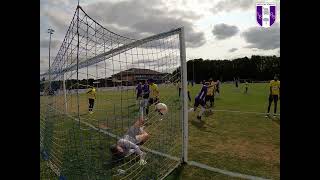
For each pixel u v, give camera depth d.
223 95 24.00
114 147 5.29
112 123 6.83
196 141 7.05
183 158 5.22
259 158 5.56
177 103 6.21
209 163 5.24
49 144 6.02
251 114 11.77
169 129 6.46
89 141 5.63
